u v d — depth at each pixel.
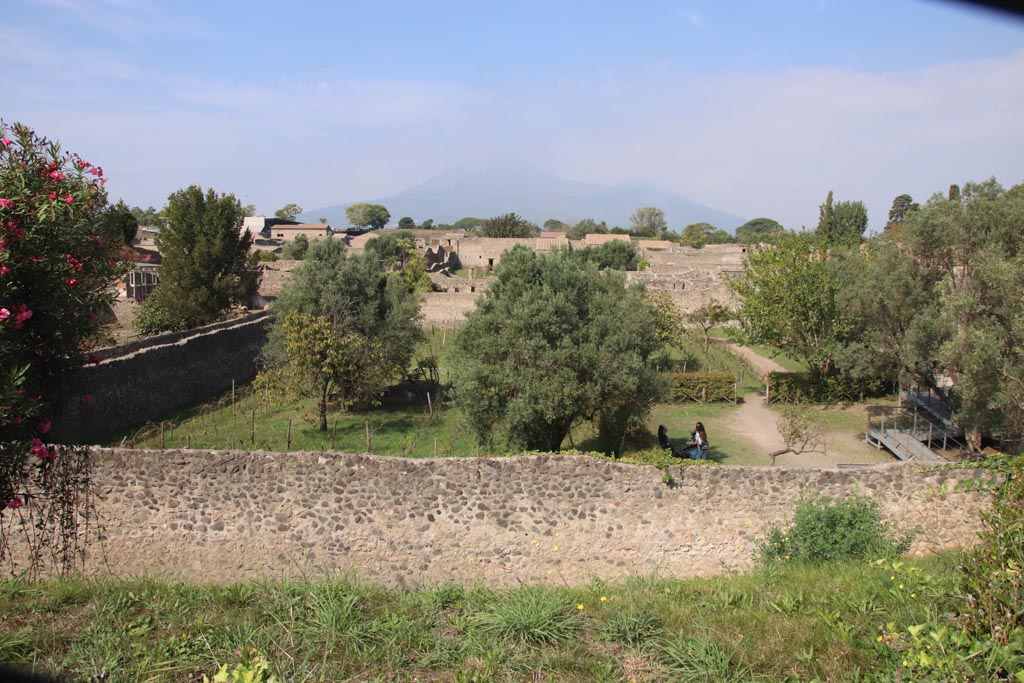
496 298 17.41
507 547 11.55
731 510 11.58
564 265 17.39
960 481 11.38
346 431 22.81
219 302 36.38
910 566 8.77
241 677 5.79
